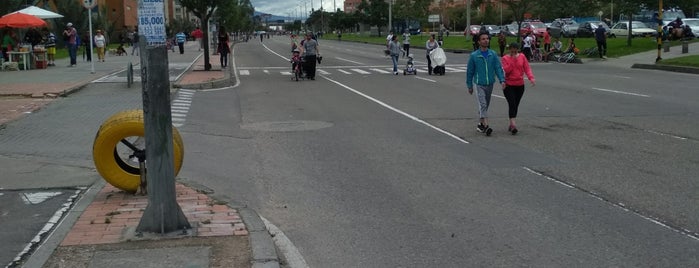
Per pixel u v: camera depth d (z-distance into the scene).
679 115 13.48
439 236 6.00
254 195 7.55
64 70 26.77
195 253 5.26
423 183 8.01
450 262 5.34
